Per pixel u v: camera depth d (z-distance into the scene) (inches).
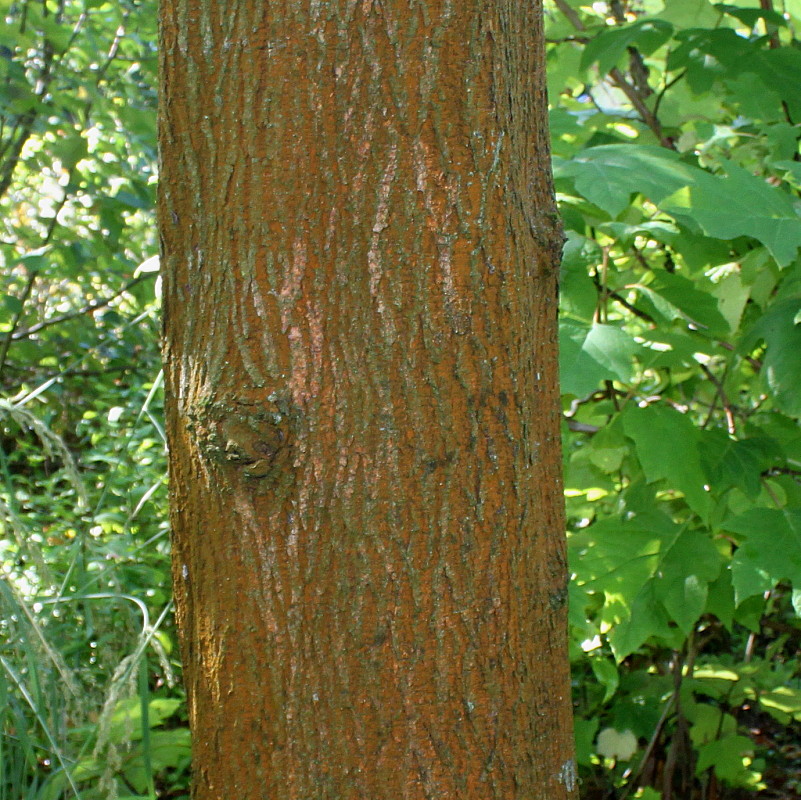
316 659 54.9
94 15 119.7
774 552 71.3
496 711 55.5
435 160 54.2
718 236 66.6
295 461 54.6
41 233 125.9
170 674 64.9
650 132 87.6
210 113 54.7
